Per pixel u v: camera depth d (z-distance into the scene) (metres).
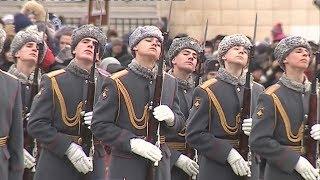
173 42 28.73
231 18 54.22
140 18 52.78
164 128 25.91
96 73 27.00
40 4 40.41
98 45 26.44
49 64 31.75
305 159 24.73
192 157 27.77
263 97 25.05
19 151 24.25
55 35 34.50
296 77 25.22
